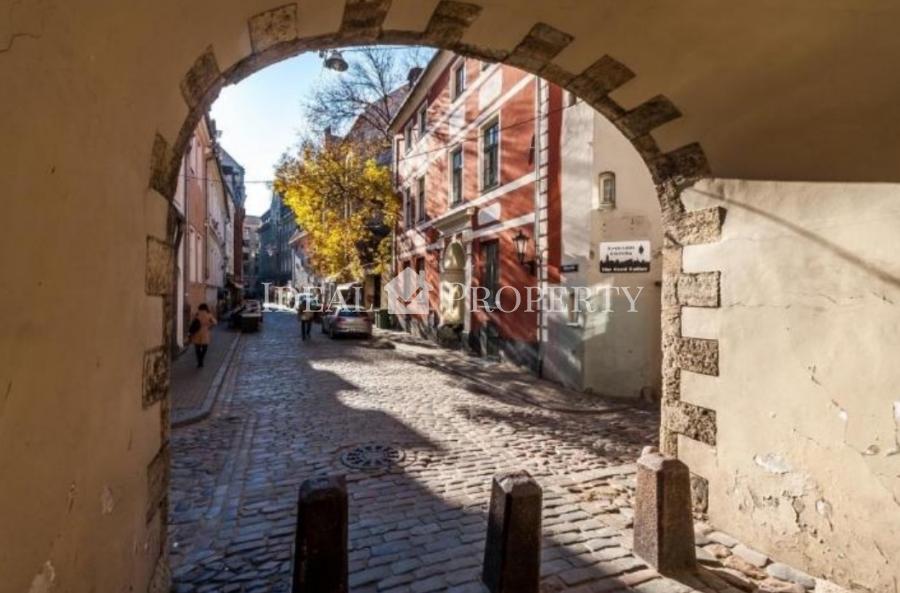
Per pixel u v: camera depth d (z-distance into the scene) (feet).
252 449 18.31
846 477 9.61
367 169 67.26
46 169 4.37
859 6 7.86
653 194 29.17
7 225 3.76
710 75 10.77
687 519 10.48
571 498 14.12
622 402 27.55
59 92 4.54
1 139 3.65
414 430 21.13
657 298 29.09
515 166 38.01
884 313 9.07
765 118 10.71
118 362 6.54
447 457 17.62
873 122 9.03
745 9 8.86
